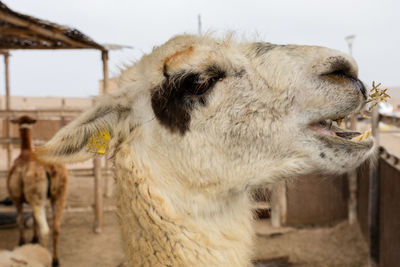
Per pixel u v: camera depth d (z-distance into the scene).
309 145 0.56
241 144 0.58
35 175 1.51
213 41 0.63
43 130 4.41
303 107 0.56
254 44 0.62
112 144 0.65
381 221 1.30
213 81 0.58
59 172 1.56
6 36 1.36
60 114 2.18
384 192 1.26
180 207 0.59
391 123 1.21
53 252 1.53
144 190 0.59
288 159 0.57
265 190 0.73
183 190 0.60
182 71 0.58
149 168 0.60
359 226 1.75
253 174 0.58
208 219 0.60
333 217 1.90
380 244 1.31
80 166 3.31
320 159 0.56
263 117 0.57
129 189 0.60
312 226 1.88
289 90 0.57
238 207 0.64
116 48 1.79
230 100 0.58
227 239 0.60
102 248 1.72
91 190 2.71
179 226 0.58
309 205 1.90
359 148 0.55
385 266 1.23
